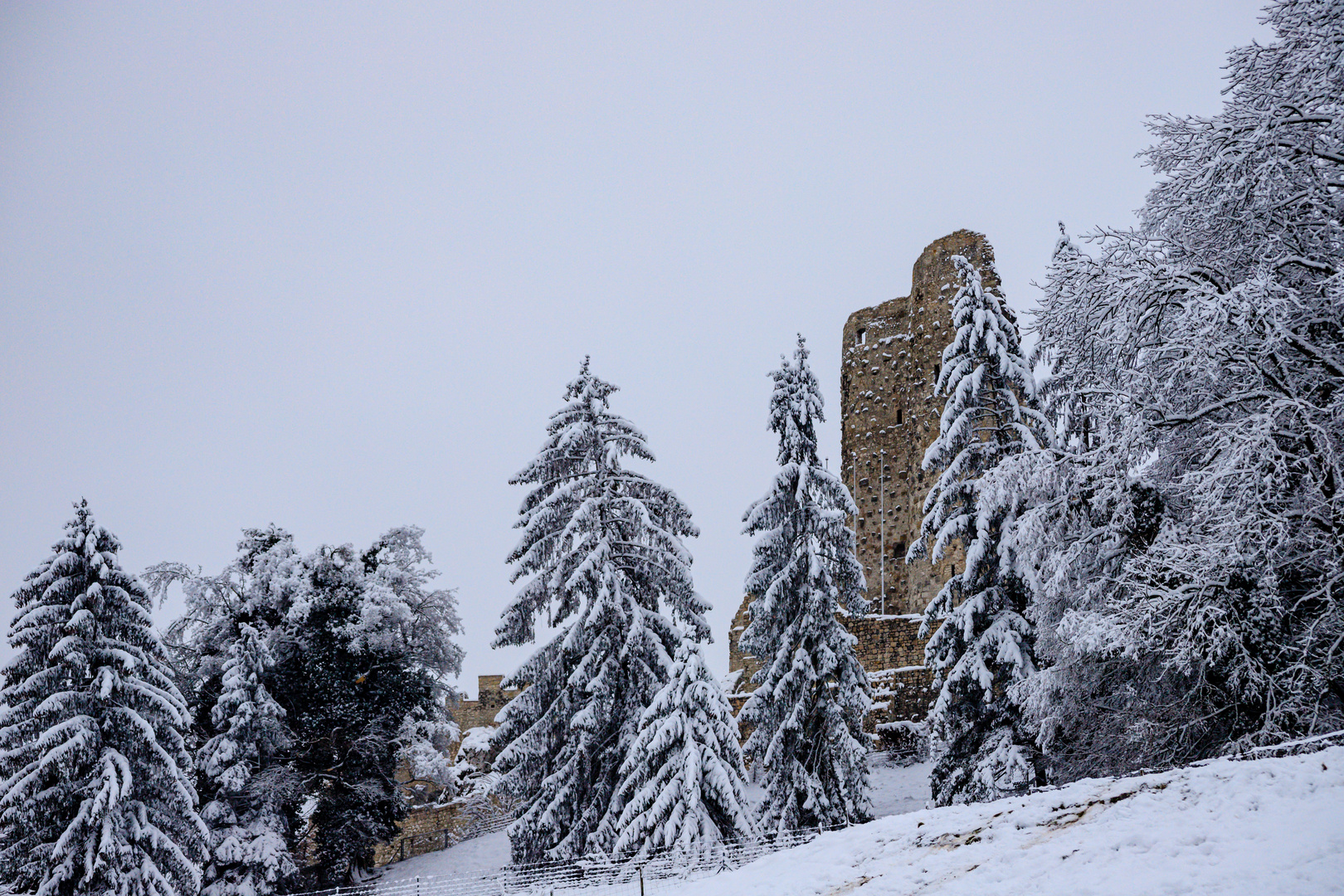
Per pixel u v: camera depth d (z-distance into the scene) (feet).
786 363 98.99
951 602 89.66
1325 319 59.31
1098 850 36.45
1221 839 33.27
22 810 78.89
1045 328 74.54
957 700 82.79
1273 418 55.98
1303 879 27.66
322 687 109.40
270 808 100.12
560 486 100.68
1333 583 54.80
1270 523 54.24
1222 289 62.18
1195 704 60.95
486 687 190.80
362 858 115.75
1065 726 68.95
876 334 185.78
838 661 88.74
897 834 50.19
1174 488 63.16
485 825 140.97
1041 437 87.20
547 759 94.48
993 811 47.67
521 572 96.12
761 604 91.40
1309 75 61.87
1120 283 64.49
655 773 83.46
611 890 73.00
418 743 122.62
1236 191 61.67
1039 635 70.49
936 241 172.45
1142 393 63.87
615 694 91.86
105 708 83.76
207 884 94.02
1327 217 61.77
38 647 84.99
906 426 174.09
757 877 51.16
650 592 99.76
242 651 98.58
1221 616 54.08
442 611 126.00
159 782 85.87
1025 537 67.51
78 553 88.58
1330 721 52.03
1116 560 66.64
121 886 78.95
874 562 173.47
